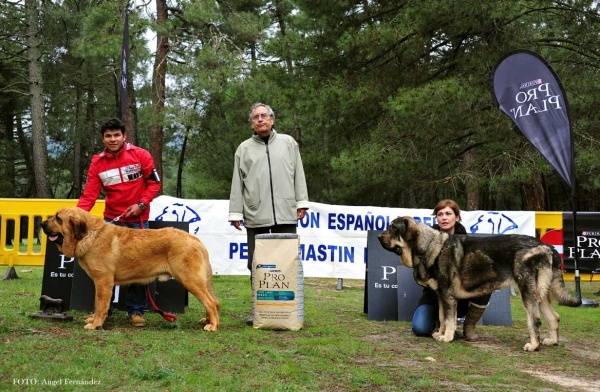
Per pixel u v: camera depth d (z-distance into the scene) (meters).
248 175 6.32
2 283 9.39
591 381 4.35
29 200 10.80
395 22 14.96
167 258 5.61
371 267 7.24
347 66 16.66
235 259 10.70
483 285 5.55
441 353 5.13
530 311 5.38
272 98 17.06
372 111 16.22
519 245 5.45
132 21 18.30
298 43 16.81
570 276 10.82
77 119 31.73
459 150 17.30
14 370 3.90
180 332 5.50
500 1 13.08
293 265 5.92
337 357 4.76
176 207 10.59
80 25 25.45
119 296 6.82
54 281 7.10
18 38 27.05
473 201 17.14
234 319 6.54
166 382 3.77
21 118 31.52
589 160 12.97
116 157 6.11
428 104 13.34
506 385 4.08
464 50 15.64
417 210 10.64
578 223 10.81
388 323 6.79
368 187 17.53
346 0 16.23
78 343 4.77
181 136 29.25
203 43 20.75
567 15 15.28
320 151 17.64
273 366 4.34
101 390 3.57
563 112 9.36
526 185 15.54
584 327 6.96
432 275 5.75
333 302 8.53
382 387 3.92
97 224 5.58
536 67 9.59
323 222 10.55
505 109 9.95
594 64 15.63
